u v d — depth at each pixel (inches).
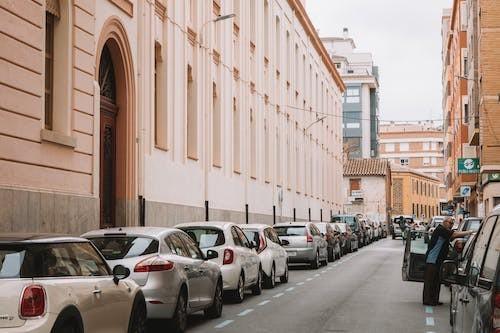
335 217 2095.2
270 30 1690.5
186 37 1062.4
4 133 565.6
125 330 382.6
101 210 815.1
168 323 486.9
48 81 676.1
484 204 1482.5
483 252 304.5
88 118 718.5
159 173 947.3
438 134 5871.1
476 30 1665.8
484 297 271.4
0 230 548.1
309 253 1159.0
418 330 534.9
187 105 1108.5
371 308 668.1
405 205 4726.9
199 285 543.2
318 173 2399.1
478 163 1658.5
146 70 908.6
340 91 3021.7
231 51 1333.7
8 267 308.8
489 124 1459.2
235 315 613.6
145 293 461.1
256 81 1546.5
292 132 1948.8
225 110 1290.6
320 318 597.3
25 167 596.7
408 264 720.3
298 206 2021.4
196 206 1104.2
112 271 387.2
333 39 5083.7
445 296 786.2
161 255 480.4
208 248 675.4
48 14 671.8
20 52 590.6
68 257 341.1
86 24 716.0
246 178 1438.2
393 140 5954.7
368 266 1270.9
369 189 3806.6
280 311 641.6
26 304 290.5
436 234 692.7
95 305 339.6
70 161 678.5
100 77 819.4
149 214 901.8
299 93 2064.5
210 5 1184.2
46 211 619.5
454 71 2541.8
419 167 5895.7
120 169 858.1
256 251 825.5
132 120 867.4
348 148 4185.5
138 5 883.4
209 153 1173.1
